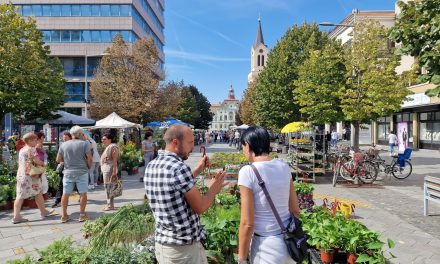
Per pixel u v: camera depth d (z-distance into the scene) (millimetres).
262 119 32594
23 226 7137
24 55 17391
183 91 59344
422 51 7145
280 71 30703
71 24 54031
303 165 13414
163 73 35906
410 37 7238
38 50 18828
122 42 33781
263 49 108438
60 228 6977
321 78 19000
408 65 28984
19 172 7449
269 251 2740
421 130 30906
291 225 2803
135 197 10133
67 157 7340
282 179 2855
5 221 7520
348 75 17172
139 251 4156
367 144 38812
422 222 7559
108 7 54000
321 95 18766
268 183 2787
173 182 2652
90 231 5840
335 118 18734
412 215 8188
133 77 32469
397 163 14172
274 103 30734
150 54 33688
